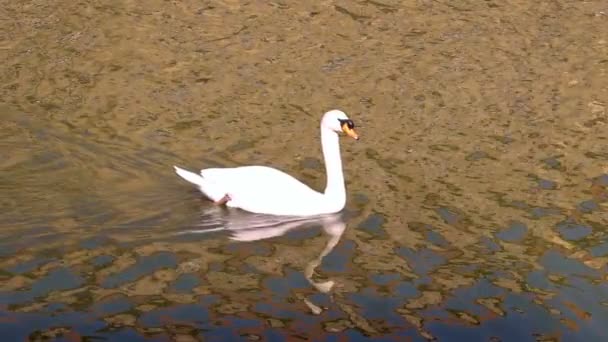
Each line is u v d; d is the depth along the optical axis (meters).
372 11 23.72
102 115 17.62
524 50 21.78
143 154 16.05
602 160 16.62
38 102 18.05
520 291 12.47
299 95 19.02
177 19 22.66
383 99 18.97
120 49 20.86
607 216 14.58
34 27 21.75
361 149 16.66
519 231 14.02
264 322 11.54
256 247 13.19
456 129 17.69
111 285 12.09
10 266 12.37
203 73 19.89
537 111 18.67
